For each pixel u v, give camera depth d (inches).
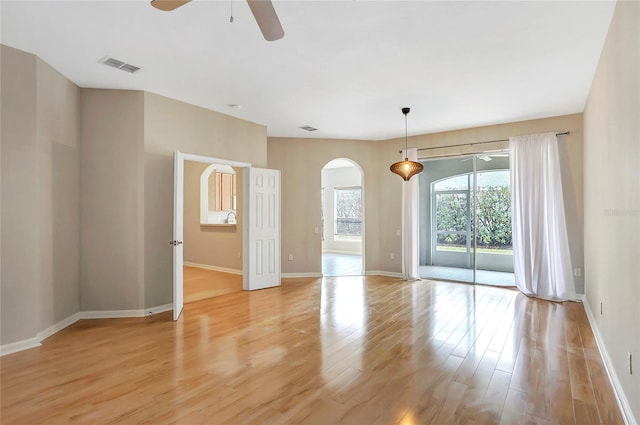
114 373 105.0
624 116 90.0
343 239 428.5
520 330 143.6
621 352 91.0
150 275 168.1
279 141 262.1
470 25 108.0
